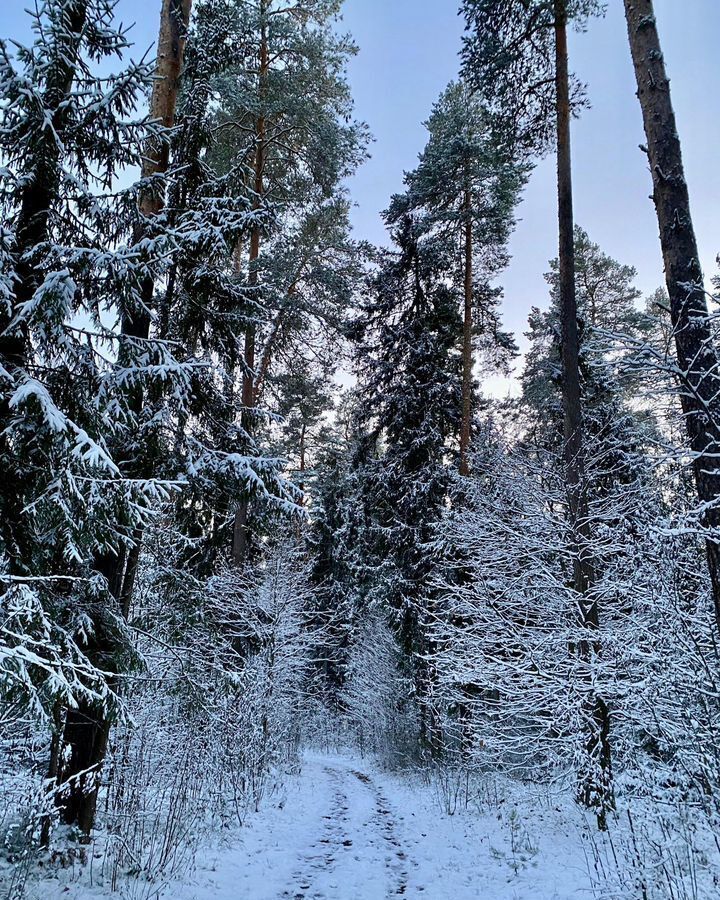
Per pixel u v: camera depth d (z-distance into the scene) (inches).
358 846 301.3
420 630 532.7
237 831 304.3
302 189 577.0
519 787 343.3
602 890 201.8
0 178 187.3
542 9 389.4
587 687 290.8
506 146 458.6
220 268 300.7
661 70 245.4
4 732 194.9
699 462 208.4
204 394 291.1
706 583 260.8
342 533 1007.0
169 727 297.3
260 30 500.1
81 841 214.2
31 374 193.8
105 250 205.3
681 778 230.4
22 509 184.1
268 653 555.2
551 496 375.9
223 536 470.6
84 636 201.3
